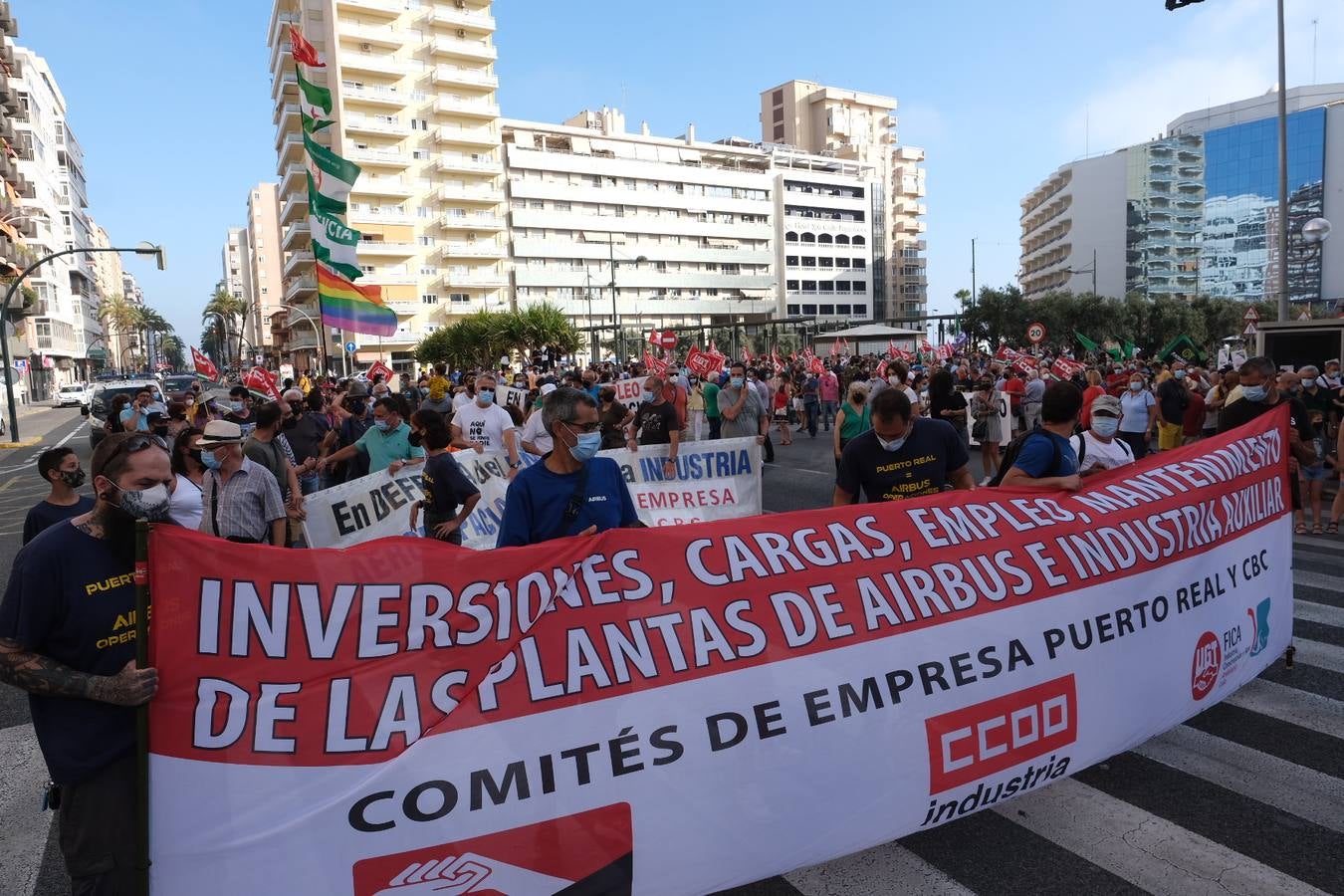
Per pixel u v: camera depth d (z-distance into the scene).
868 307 113.88
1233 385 10.84
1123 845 3.38
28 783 4.31
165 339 160.38
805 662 3.07
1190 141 115.69
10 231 52.53
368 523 7.25
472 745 2.61
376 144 73.50
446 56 75.62
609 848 2.70
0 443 26.02
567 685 2.77
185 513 3.32
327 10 70.06
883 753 3.11
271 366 90.44
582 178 87.88
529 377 19.12
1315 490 8.77
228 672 2.46
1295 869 3.18
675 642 2.94
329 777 2.48
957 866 3.29
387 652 2.63
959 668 3.31
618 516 3.73
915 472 4.55
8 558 9.58
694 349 21.59
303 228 73.56
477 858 2.56
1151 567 3.93
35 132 70.19
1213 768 3.97
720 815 2.85
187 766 2.40
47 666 2.42
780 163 107.38
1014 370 18.73
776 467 15.25
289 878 2.41
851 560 3.34
